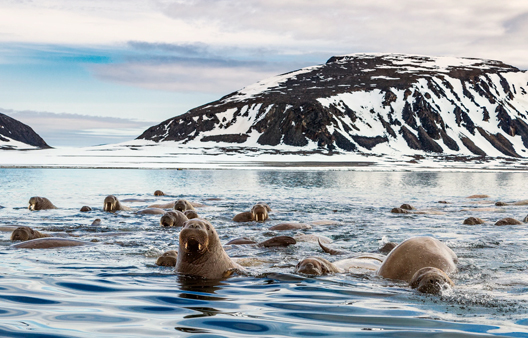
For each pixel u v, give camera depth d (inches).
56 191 1152.2
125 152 4515.3
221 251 315.6
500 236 481.7
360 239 480.1
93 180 1652.3
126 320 194.5
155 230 532.4
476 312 211.2
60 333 174.1
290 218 661.3
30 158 3644.2
